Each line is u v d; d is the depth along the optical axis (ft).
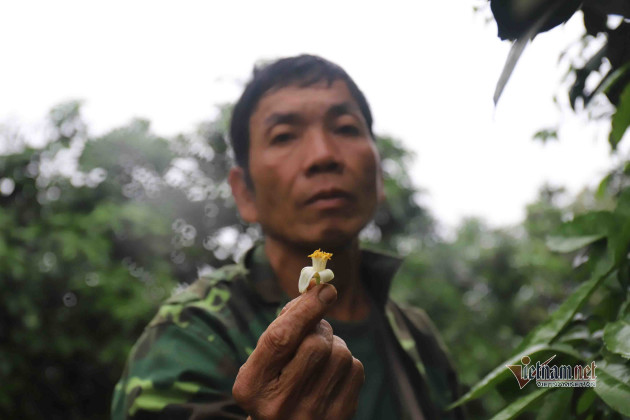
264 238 5.63
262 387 2.89
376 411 5.12
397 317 6.15
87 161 20.24
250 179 5.40
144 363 4.50
